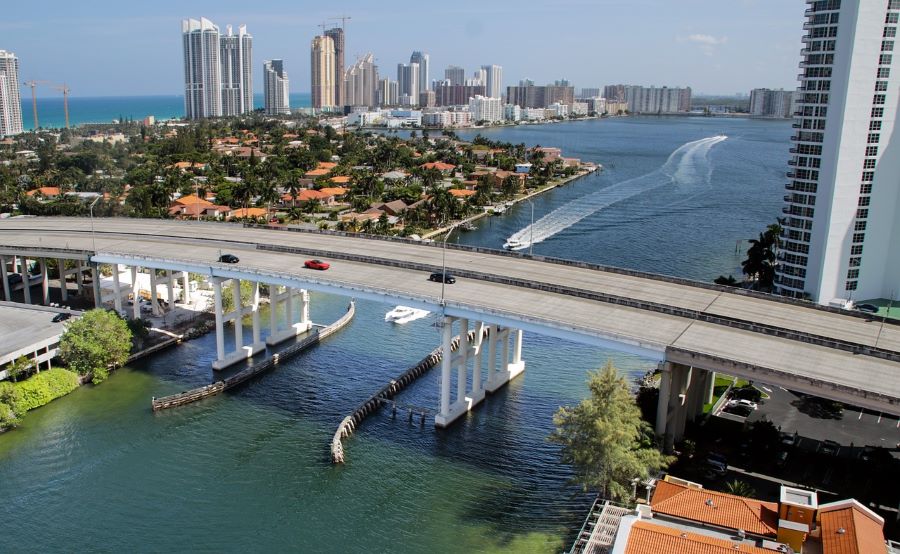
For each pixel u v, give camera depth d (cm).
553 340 16688
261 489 10381
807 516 7644
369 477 10706
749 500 8225
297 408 12912
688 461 10456
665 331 10812
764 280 19000
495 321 11506
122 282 18750
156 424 12231
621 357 15562
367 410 12719
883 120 16200
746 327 10981
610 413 9325
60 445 11525
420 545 9169
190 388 13600
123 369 14512
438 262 14488
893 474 10025
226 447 11531
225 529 9488
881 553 6994
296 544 9194
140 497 10188
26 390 12656
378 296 12581
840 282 17138
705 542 7150
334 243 16350
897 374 9544
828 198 16588
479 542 9231
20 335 13862
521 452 11444
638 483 9631
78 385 13638
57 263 19512
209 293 18750
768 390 13300
